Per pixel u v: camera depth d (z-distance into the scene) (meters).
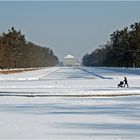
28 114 42.91
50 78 143.00
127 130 32.72
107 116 41.16
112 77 141.00
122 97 65.56
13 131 32.28
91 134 31.11
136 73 187.12
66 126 34.78
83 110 46.59
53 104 53.97
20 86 90.88
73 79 131.50
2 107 50.12
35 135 30.75
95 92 68.44
